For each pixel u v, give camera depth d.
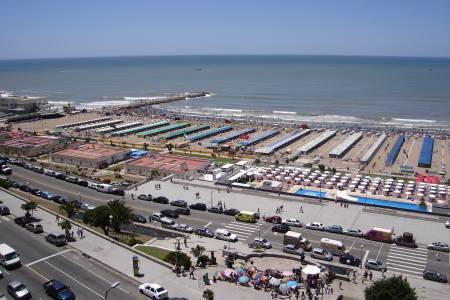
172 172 126.00
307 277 62.59
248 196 109.94
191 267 64.44
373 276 67.50
